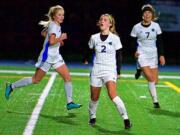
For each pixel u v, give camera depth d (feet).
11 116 62.59
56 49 63.67
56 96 81.87
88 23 204.64
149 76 72.33
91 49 57.21
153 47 72.59
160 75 132.98
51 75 118.62
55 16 62.18
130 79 117.91
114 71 55.26
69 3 205.16
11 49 204.13
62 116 63.62
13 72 127.24
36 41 204.54
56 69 63.93
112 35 55.47
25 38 204.74
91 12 205.26
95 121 58.54
